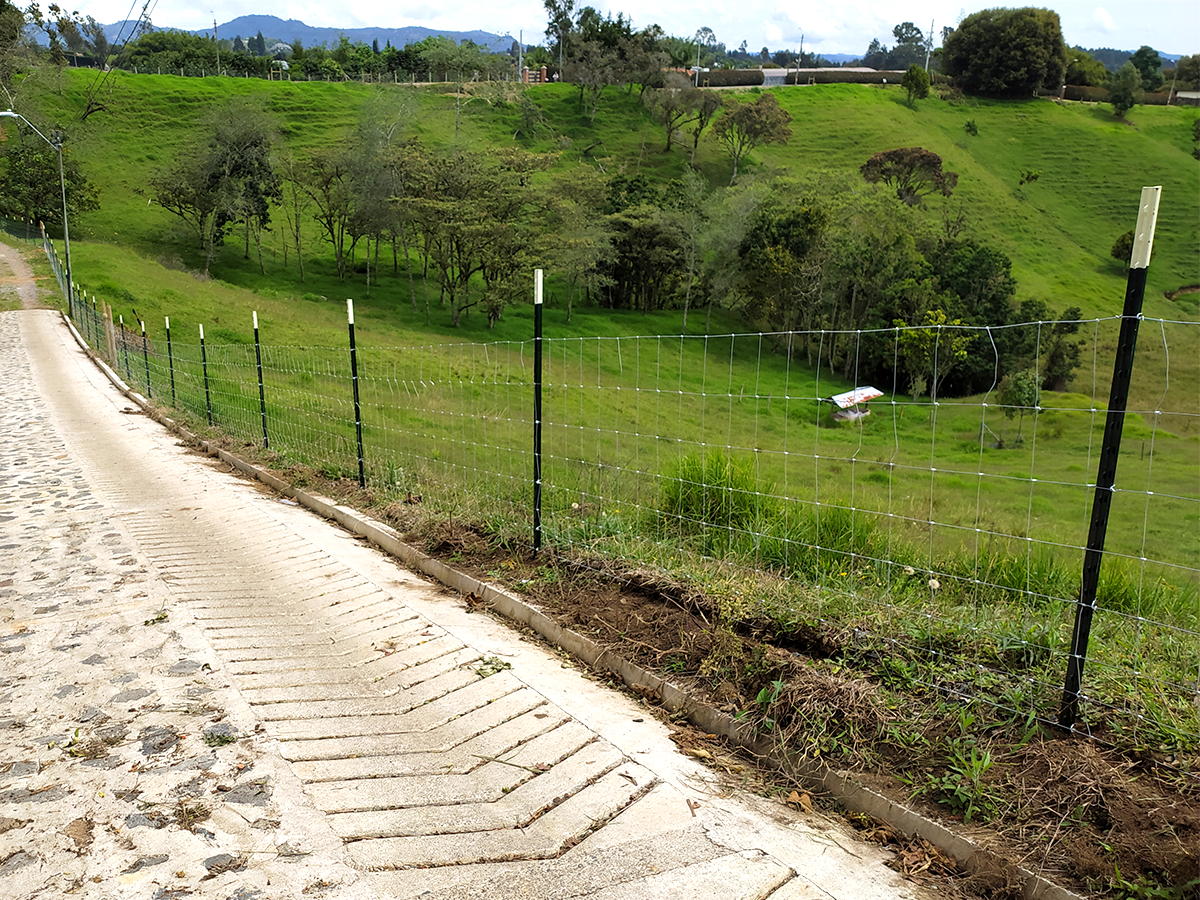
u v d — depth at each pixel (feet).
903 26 609.42
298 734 11.50
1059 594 16.28
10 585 18.11
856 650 12.39
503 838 9.16
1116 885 7.89
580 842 9.09
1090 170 309.22
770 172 234.79
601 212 209.97
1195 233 264.93
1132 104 359.66
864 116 341.41
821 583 15.26
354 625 15.96
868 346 134.21
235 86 298.15
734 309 204.54
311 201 235.61
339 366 79.41
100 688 12.86
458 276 189.57
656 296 205.26
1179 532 44.55
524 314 184.34
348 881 8.37
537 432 18.45
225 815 9.50
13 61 250.78
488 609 16.89
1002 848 8.59
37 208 184.24
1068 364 128.88
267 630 15.65
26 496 27.96
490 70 354.95
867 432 63.05
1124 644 12.77
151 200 216.13
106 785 10.11
